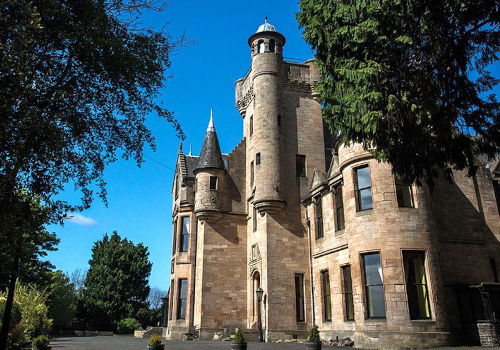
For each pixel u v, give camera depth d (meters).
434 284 19.28
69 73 12.84
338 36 13.02
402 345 18.25
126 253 56.78
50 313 49.12
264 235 28.58
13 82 9.44
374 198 20.80
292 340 25.91
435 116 12.52
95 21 12.30
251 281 30.34
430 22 11.49
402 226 19.95
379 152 13.55
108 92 13.90
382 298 19.56
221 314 30.08
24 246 16.50
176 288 33.75
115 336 44.28
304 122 32.25
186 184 35.75
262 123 30.70
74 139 13.20
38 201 13.34
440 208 23.20
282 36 33.16
